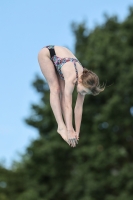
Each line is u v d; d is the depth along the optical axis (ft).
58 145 190.39
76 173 184.44
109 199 171.83
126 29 199.62
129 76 180.75
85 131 193.06
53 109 63.87
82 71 62.34
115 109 179.01
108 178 178.09
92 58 193.88
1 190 234.79
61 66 62.64
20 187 236.22
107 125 182.29
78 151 185.06
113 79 189.98
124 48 192.65
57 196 203.21
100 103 195.21
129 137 186.60
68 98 61.67
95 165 179.01
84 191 181.47
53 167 197.36
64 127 63.26
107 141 182.70
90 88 60.80
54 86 64.28
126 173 172.35
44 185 203.41
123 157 183.83
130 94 182.70
